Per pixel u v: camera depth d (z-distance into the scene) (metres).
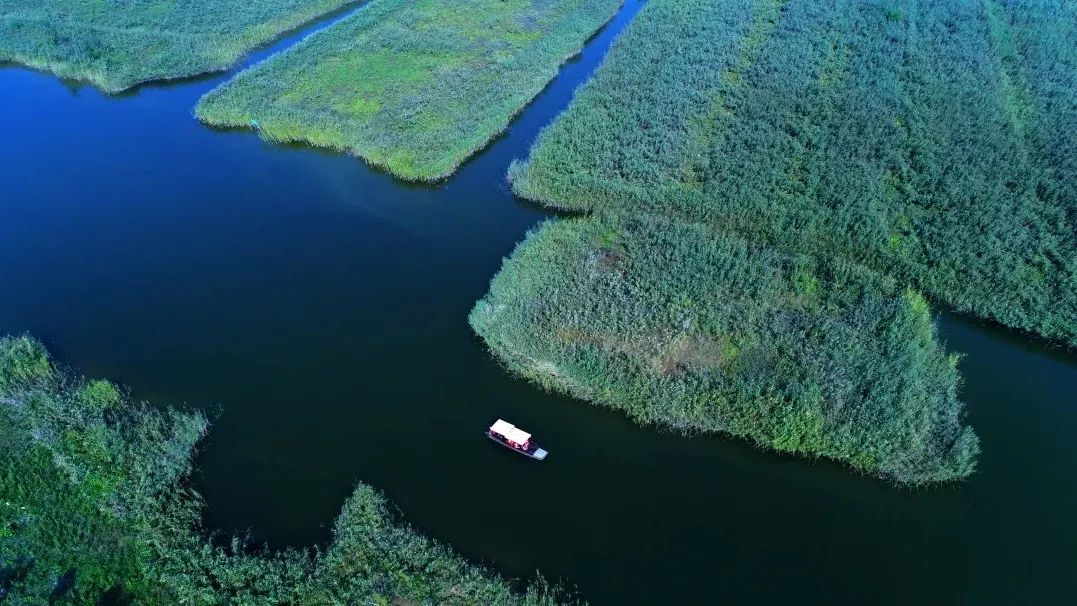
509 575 37.84
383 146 69.44
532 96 78.69
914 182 61.47
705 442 44.09
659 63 81.50
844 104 71.81
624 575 37.94
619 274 53.22
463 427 45.25
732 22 89.50
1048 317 49.97
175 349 50.78
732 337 48.38
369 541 38.31
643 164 64.50
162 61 85.88
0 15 96.19
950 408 44.44
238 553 37.88
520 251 56.53
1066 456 43.72
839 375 45.25
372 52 86.62
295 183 67.00
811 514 40.81
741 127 68.81
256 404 46.75
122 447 42.00
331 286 55.88
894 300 50.38
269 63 83.81
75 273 57.59
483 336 50.41
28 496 40.12
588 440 44.28
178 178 68.12
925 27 86.88
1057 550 39.22
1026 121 69.81
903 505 41.28
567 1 99.62
